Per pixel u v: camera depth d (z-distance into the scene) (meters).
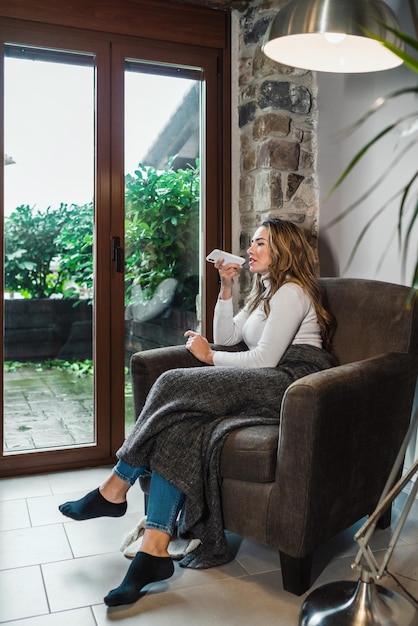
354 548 2.06
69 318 2.88
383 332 2.16
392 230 2.46
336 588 1.72
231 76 3.08
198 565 1.92
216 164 3.10
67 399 2.88
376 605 1.58
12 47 2.71
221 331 2.49
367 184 2.61
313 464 1.66
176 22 2.93
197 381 1.96
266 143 2.85
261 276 2.40
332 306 2.33
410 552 2.03
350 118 2.70
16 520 2.27
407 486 2.45
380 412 1.93
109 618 1.64
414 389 2.13
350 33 1.73
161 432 1.89
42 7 2.69
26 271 2.79
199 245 3.10
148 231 2.99
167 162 3.01
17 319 2.78
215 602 1.72
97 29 2.79
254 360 2.10
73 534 2.15
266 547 2.07
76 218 2.87
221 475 1.86
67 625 1.60
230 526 1.85
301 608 1.67
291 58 2.04
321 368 2.10
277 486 1.73
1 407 2.74
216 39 3.01
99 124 2.85
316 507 1.70
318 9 1.73
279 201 2.87
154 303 3.01
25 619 1.63
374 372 1.88
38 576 1.86
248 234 3.06
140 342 2.99
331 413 1.69
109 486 1.97
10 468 2.76
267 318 2.22
